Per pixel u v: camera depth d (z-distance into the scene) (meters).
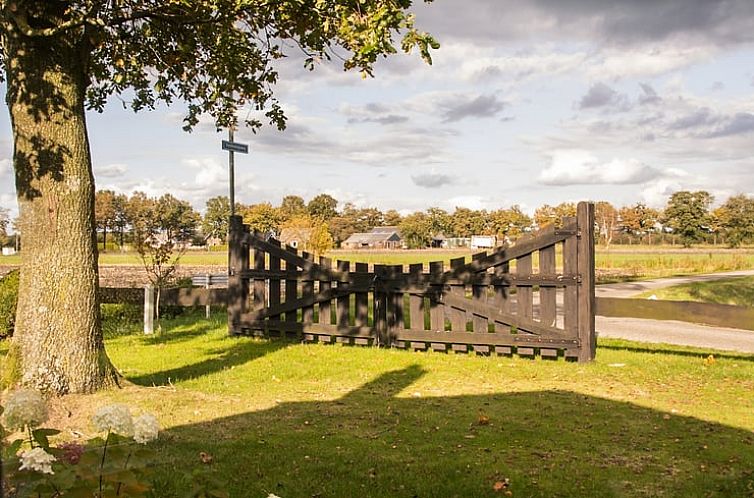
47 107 6.81
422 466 5.12
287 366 9.52
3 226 101.25
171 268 17.06
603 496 4.56
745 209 84.00
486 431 6.11
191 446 5.53
